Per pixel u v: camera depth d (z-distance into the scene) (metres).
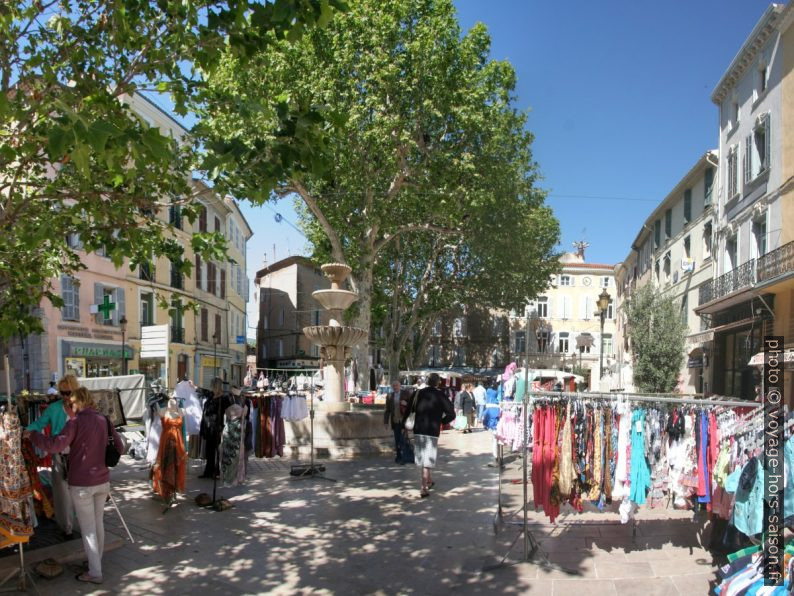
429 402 8.23
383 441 12.12
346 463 10.93
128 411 13.55
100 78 6.06
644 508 7.43
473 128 18.77
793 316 17.56
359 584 5.03
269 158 5.53
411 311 33.44
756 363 16.02
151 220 7.74
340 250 20.31
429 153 19.02
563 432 5.75
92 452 5.00
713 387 24.14
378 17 17.58
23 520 4.79
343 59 17.39
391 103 17.94
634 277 43.25
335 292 13.02
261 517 7.04
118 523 6.75
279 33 4.85
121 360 25.94
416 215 22.77
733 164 23.45
